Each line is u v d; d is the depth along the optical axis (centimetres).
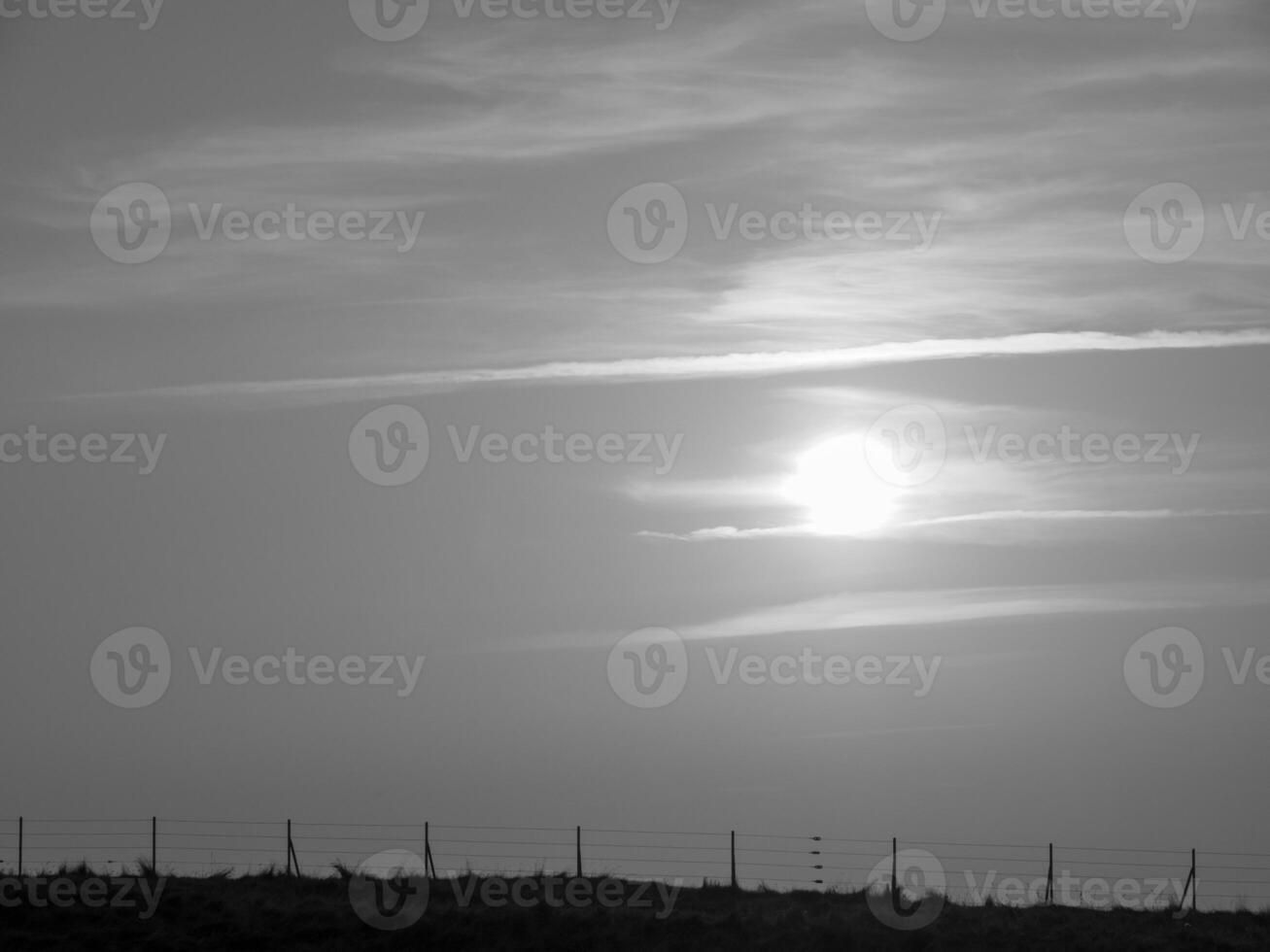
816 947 3456
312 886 3941
